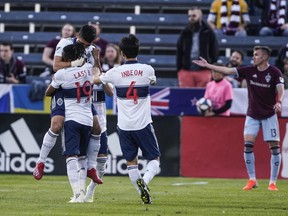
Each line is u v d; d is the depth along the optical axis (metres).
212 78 50.56
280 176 48.31
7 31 67.31
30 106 50.69
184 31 53.78
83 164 30.81
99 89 32.31
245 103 49.69
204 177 48.56
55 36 65.12
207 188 40.56
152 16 66.31
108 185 41.50
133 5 67.75
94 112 30.77
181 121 48.59
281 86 40.12
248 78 40.66
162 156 48.56
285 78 52.19
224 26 63.06
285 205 31.64
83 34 30.94
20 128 48.41
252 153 40.94
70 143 29.94
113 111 49.62
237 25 63.06
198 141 48.53
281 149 48.12
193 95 50.22
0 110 50.84
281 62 55.50
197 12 53.31
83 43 31.08
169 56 62.97
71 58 29.89
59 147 48.25
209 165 48.56
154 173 30.36
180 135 48.59
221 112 48.31
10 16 67.00
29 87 50.66
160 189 39.44
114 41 64.38
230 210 29.23
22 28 67.75
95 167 31.16
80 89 29.89
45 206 29.45
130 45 29.92
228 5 62.88
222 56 63.22
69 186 40.22
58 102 30.16
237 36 63.16
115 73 29.97
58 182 42.91
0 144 48.50
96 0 68.00
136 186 30.30
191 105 50.31
